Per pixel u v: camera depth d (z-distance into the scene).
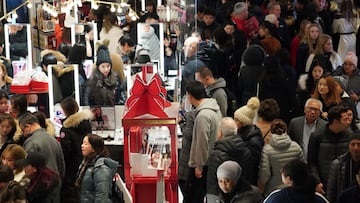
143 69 11.74
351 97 13.04
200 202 11.05
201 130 10.80
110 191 9.61
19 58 16.30
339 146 9.89
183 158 11.24
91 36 16.59
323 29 17.61
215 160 9.84
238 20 17.28
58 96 13.07
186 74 13.88
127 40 15.88
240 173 8.77
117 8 18.80
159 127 10.13
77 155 10.95
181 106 13.05
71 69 13.05
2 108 11.84
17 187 8.59
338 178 9.23
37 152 9.88
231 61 15.16
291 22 18.08
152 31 16.31
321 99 11.71
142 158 9.27
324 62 13.63
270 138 10.13
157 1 18.73
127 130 9.22
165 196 9.53
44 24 18.44
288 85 12.97
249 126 10.32
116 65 13.23
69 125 10.97
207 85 12.49
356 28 17.69
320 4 18.14
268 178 10.02
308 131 10.90
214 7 19.27
